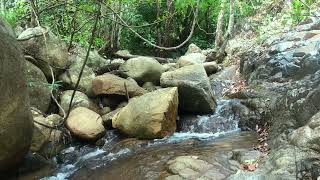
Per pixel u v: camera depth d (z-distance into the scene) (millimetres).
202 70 7680
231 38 12203
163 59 11305
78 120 6418
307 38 8359
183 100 7434
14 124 4629
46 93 6785
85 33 8594
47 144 5871
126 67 8359
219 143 6094
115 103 7457
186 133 6977
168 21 13461
